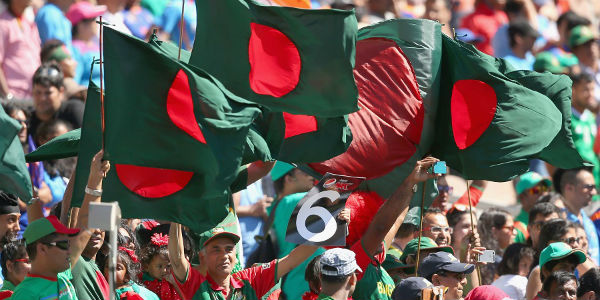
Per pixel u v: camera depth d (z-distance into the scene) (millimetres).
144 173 20719
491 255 27891
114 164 20672
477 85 25719
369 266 24734
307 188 31922
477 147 25750
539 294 28078
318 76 21359
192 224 20781
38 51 36875
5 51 36000
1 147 22375
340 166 25969
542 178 40438
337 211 23812
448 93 26188
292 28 21281
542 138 25562
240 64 21844
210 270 23688
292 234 23625
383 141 25875
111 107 20000
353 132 25875
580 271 33281
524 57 50875
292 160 23906
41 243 20141
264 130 22969
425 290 22406
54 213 24438
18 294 20078
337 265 21266
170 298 23812
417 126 25953
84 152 22281
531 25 52156
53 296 20062
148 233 24484
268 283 24594
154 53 19969
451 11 51656
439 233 29484
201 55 22141
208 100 20078
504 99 25562
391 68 26031
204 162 20250
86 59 36906
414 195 27609
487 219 35062
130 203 20688
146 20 39844
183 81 20094
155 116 20141
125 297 22359
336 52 21172
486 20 51094
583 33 52281
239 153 20234
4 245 25312
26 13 36781
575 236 32219
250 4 21469
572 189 39719
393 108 25938
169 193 20734
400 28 26109
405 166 25953
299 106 21656
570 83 27453
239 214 33844
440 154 26500
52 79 31891
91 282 20969
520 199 40781
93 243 21312
